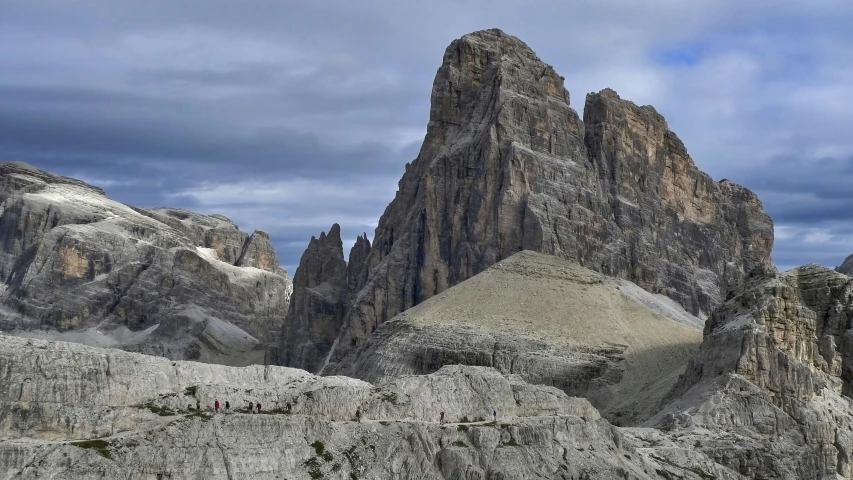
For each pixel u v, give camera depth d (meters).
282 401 188.62
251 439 173.88
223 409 178.00
